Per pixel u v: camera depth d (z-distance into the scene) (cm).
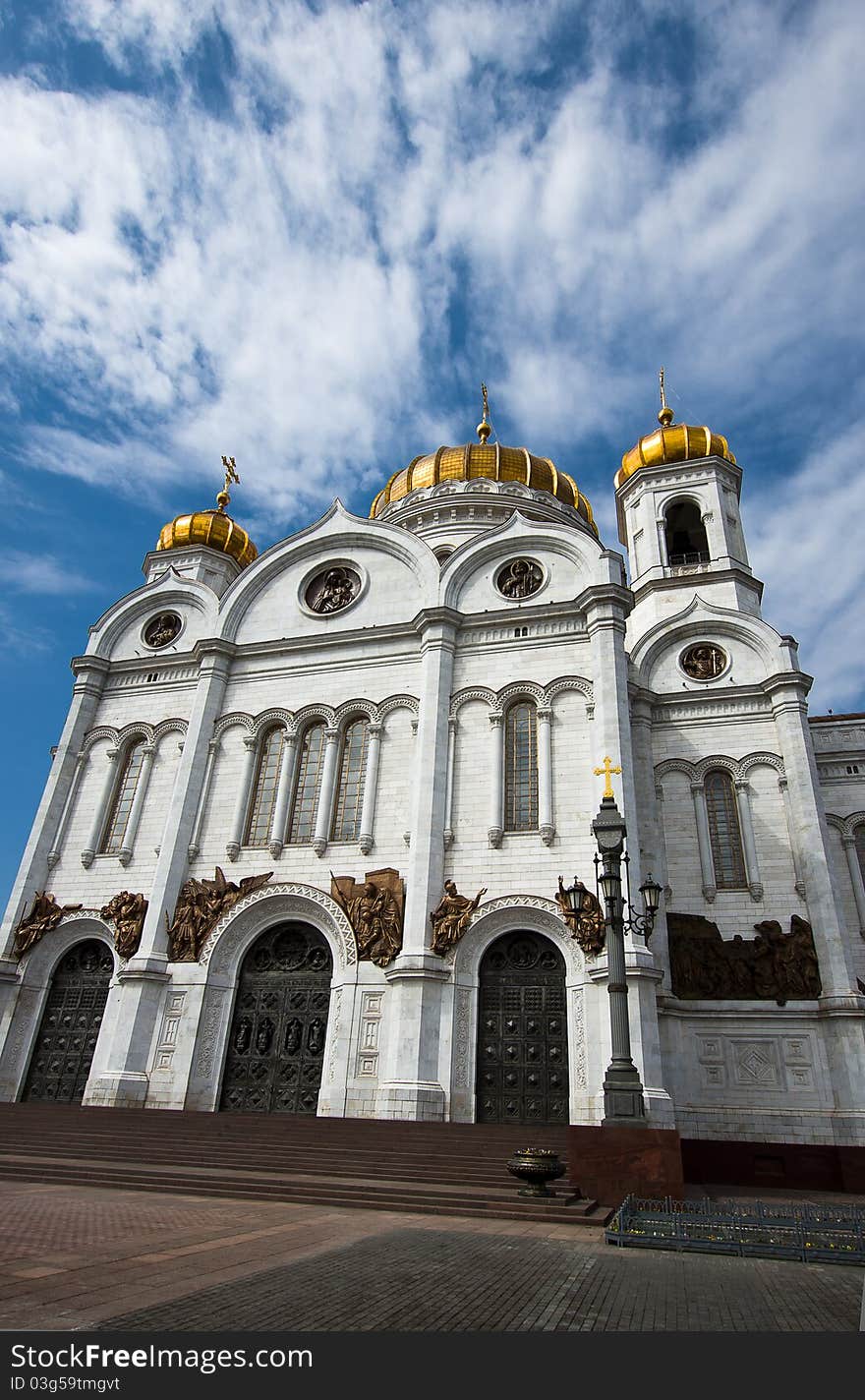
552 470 4878
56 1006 2980
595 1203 1611
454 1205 1596
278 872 2889
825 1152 2439
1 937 3038
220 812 3084
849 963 2697
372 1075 2483
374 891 2730
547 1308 879
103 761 3372
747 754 3173
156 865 3000
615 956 1817
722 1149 2517
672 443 4291
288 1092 2602
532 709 2917
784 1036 2648
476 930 2581
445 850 2733
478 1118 2375
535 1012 2472
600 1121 2206
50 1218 1305
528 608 3041
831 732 3478
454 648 3078
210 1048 2700
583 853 2602
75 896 3106
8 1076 2844
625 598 2956
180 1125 2308
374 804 2914
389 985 2570
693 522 4366
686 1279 1068
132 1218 1341
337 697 3167
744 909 2920
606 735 2711
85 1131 2277
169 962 2817
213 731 3244
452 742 2916
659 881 2998
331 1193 1666
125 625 3712
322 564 3506
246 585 3531
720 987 2775
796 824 2964
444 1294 913
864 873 3256
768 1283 1061
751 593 3862
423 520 4612
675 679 3459
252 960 2847
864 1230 1276
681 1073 2675
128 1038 2662
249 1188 1714
